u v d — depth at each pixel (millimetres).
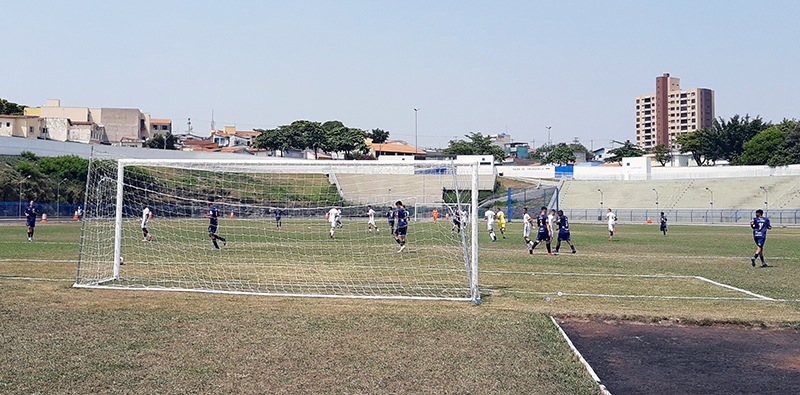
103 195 17141
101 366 6426
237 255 19062
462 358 6926
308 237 28688
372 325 8617
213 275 14102
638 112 166375
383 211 40219
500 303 10570
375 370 6422
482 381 6102
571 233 36062
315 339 7734
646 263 17578
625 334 8461
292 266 16156
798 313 9734
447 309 9953
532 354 7148
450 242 25875
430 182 39406
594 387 5980
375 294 11523
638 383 6293
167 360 6688
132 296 10859
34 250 19266
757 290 12258
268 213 31906
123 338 7660
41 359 6652
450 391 5781
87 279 12742
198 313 9344
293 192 27000
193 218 28453
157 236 27047
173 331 8086
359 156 94000
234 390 5715
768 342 8062
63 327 8211
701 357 7309
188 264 16219
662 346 7816
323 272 14945
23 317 8789
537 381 6133
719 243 26812
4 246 20719
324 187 27859
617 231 38844
